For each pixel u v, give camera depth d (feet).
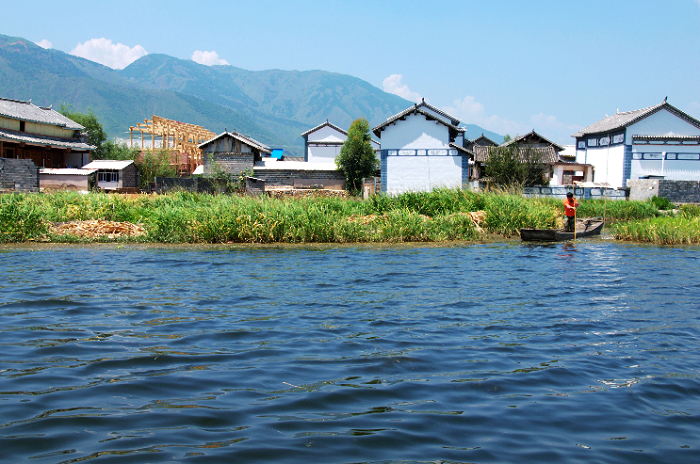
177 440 12.64
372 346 20.52
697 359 19.38
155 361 18.48
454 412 14.49
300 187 149.59
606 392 16.08
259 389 15.96
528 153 134.62
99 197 75.25
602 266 43.24
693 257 49.67
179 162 176.86
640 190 127.03
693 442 12.96
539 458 12.07
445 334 22.39
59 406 14.52
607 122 171.63
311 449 12.30
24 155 140.36
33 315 24.97
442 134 132.05
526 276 37.76
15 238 57.41
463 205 78.02
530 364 18.62
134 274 37.32
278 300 28.96
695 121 149.89
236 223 60.59
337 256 48.60
